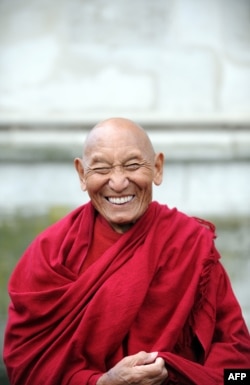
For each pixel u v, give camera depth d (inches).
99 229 192.9
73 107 428.1
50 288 189.3
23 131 421.7
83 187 195.3
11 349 192.2
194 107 430.0
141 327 184.9
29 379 186.5
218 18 433.1
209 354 188.2
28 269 194.7
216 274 194.2
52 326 187.9
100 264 187.0
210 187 415.2
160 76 430.3
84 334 181.9
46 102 428.1
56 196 412.8
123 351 184.9
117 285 183.8
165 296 186.2
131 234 189.8
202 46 432.5
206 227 201.0
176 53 431.5
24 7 430.6
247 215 411.5
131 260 187.2
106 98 428.8
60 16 430.3
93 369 183.3
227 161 417.4
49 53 430.0
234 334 191.5
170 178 414.3
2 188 412.2
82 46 430.3
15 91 427.8
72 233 194.5
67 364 183.2
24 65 429.4
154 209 195.5
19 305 190.1
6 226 407.5
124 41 431.2
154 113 426.0
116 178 186.4
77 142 418.9
